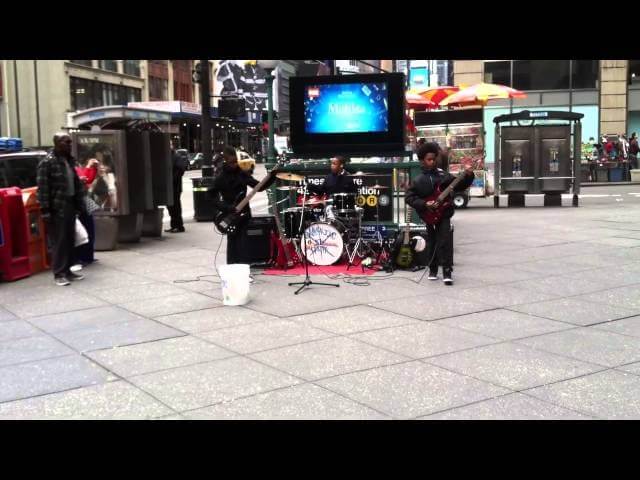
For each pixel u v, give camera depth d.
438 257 8.66
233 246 9.24
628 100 32.84
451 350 5.89
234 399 4.82
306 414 4.52
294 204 11.09
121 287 8.81
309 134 10.81
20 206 9.48
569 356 5.68
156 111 12.98
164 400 4.83
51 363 5.75
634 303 7.49
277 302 7.84
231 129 68.06
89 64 52.00
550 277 8.96
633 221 14.89
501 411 4.52
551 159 18.94
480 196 19.88
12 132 47.81
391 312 7.27
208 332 6.62
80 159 11.74
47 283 9.14
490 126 32.78
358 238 10.02
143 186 12.56
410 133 19.81
